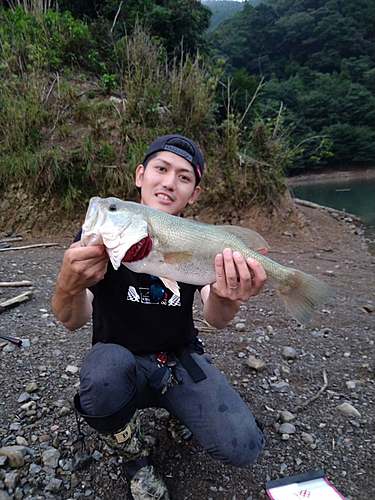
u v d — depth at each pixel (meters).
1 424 2.23
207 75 9.35
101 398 1.67
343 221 10.69
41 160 7.29
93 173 7.57
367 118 46.56
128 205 1.83
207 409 1.83
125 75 9.20
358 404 2.61
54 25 9.43
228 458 1.77
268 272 2.12
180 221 1.97
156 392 1.98
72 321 1.93
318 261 6.86
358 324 3.96
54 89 8.48
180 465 2.04
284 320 4.03
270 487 1.88
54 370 2.83
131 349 2.01
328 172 40.44
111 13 13.46
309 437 2.26
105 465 2.00
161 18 13.81
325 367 3.09
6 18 9.54
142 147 7.95
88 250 1.58
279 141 9.58
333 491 1.85
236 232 2.12
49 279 4.89
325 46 73.00
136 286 2.01
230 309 2.14
